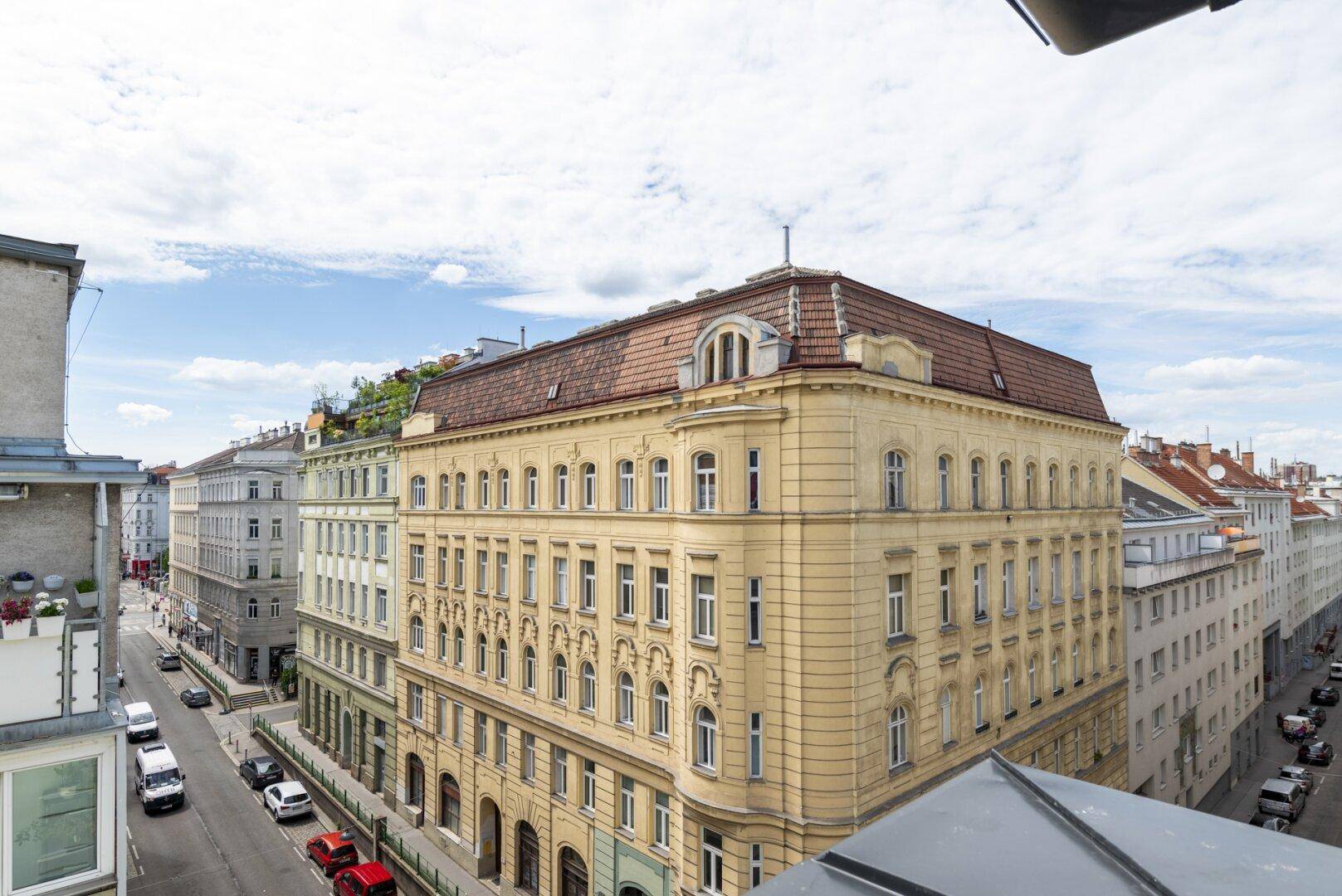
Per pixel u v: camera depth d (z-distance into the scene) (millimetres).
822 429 19656
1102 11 1864
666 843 23781
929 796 5867
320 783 38656
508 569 30516
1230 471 65062
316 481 48375
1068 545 29828
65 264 18078
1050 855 4820
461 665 33219
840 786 19297
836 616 19453
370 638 40062
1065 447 30109
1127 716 33531
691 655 21391
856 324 21359
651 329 26125
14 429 17328
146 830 35531
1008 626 25812
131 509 133750
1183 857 4668
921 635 21734
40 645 14391
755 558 20438
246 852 33250
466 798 32438
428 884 29797
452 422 34375
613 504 25453
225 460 72375
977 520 24500
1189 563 40812
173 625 86750
